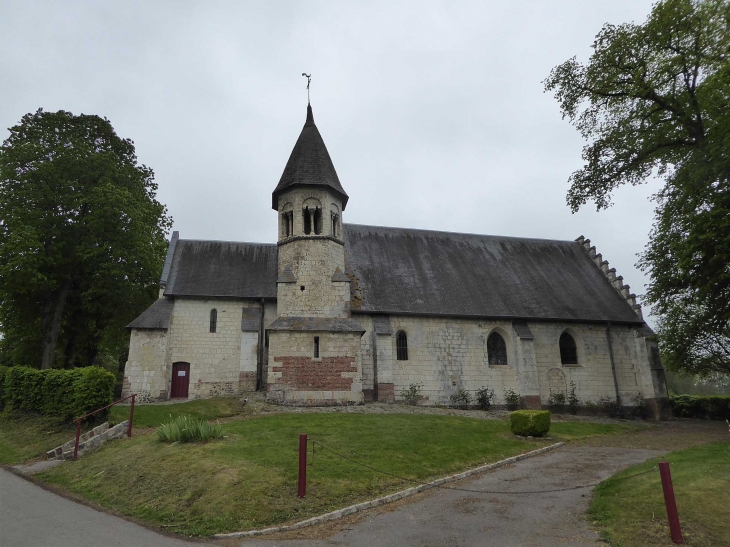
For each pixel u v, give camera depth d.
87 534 10.60
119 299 33.06
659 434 25.88
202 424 17.45
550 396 32.12
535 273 37.53
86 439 19.69
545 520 11.23
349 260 33.50
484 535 10.45
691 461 15.05
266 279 33.12
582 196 26.62
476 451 18.09
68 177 31.84
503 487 14.25
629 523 10.47
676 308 30.44
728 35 20.39
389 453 16.53
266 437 17.45
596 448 20.64
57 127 33.41
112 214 31.39
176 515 11.70
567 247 41.59
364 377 29.17
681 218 24.78
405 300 31.47
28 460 18.64
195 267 32.88
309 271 29.25
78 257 31.06
